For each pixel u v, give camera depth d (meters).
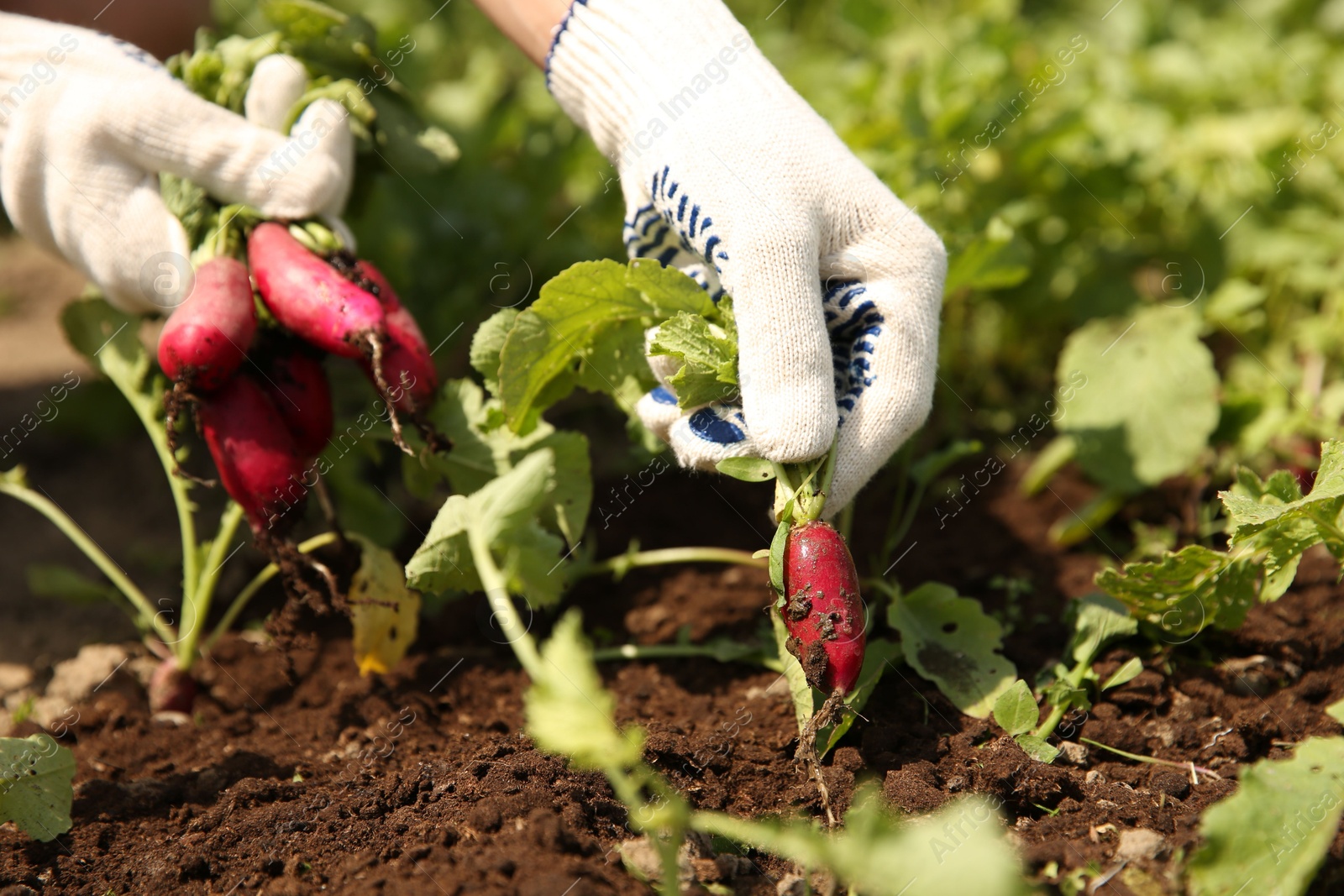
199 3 1.29
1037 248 1.29
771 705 1.08
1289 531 1.05
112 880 1.02
